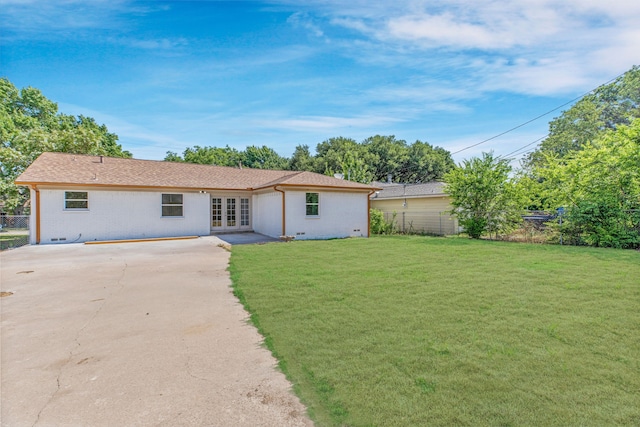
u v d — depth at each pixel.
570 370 3.06
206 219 16.36
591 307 4.84
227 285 6.47
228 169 19.84
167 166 17.75
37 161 14.48
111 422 2.41
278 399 2.69
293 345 3.70
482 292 5.70
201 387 2.88
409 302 5.18
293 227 15.28
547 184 14.35
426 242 13.62
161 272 7.70
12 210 23.39
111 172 15.06
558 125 32.69
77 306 5.19
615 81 30.53
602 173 12.27
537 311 4.70
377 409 2.51
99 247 12.13
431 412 2.46
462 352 3.45
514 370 3.07
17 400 2.70
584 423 2.32
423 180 46.91
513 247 11.70
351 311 4.80
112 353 3.56
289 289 6.04
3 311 4.95
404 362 3.25
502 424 2.32
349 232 17.00
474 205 15.44
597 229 12.05
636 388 2.75
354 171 28.67
